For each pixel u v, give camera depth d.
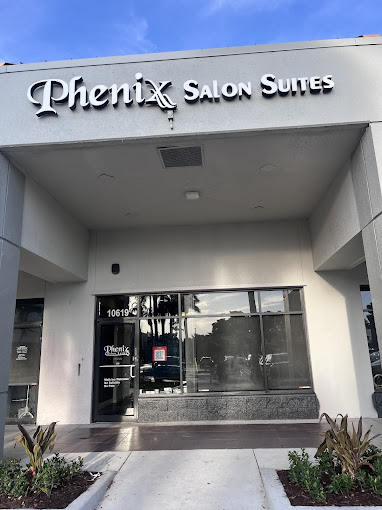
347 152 5.80
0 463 4.57
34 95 5.55
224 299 8.47
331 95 5.31
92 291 8.59
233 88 5.36
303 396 7.68
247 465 4.93
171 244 8.73
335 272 8.34
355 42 5.46
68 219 7.68
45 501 3.82
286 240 8.55
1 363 5.04
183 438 6.47
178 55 5.54
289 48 5.49
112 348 8.38
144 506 3.98
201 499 4.09
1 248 5.18
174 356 8.23
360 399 7.77
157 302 8.55
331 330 8.09
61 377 8.21
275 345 8.15
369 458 3.91
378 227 4.98
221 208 7.79
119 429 7.31
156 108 5.39
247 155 5.79
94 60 5.58
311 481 3.74
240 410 7.70
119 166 5.97
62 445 6.22
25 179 6.00
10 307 5.32
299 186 6.86
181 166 6.04
